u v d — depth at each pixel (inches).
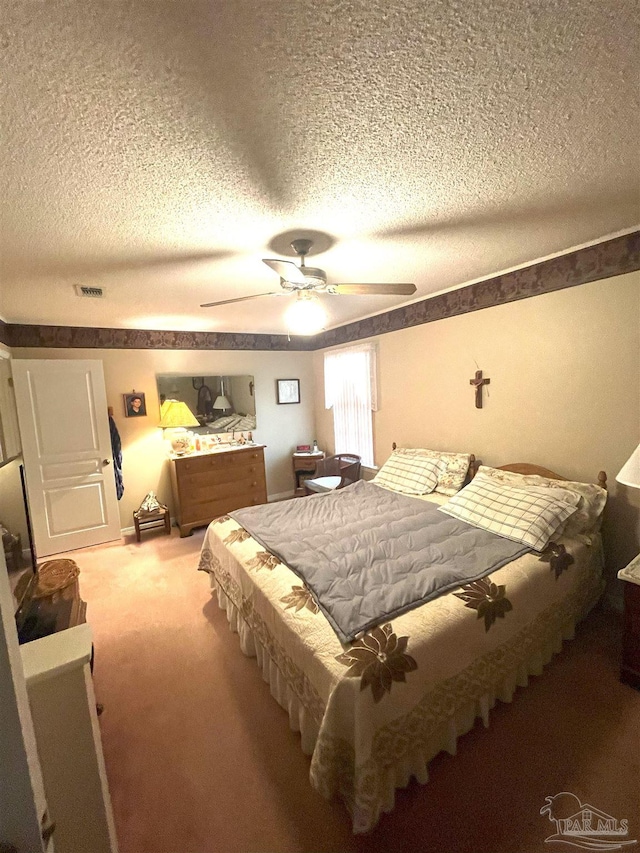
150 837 51.4
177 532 164.1
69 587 72.4
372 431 165.5
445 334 128.7
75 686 35.3
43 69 34.1
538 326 102.3
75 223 64.0
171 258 82.7
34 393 137.2
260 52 33.9
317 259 90.9
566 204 67.4
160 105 39.3
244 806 55.0
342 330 179.2
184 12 29.7
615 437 90.0
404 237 79.1
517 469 108.2
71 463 144.4
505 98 41.1
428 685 55.0
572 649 83.0
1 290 97.5
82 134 42.9
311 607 64.5
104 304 118.0
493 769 58.0
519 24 32.7
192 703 73.6
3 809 23.3
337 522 98.7
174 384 170.7
